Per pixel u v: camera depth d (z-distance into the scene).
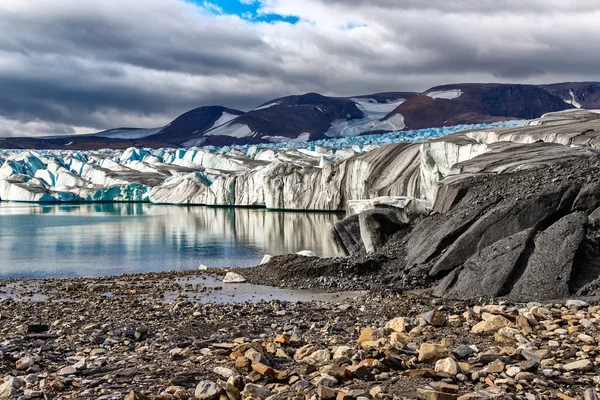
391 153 79.75
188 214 93.75
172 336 13.41
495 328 11.29
